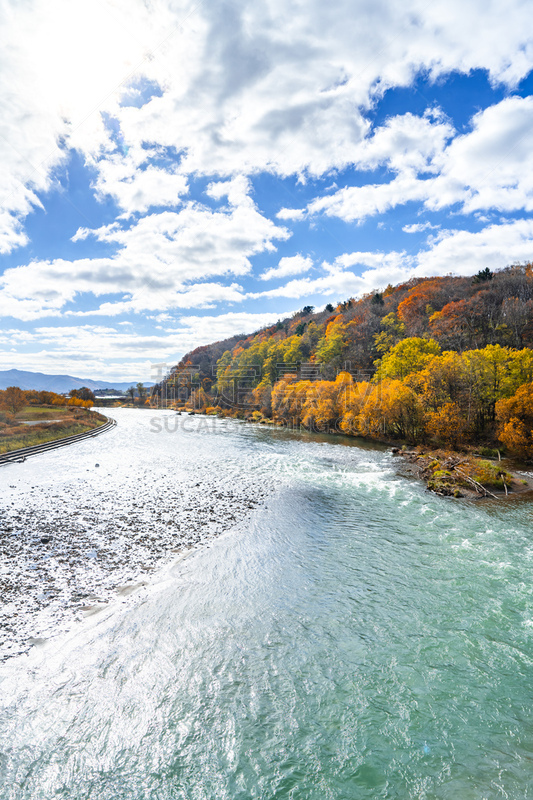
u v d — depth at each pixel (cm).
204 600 1454
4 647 1155
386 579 1630
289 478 3397
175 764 844
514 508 2580
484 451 4238
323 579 1625
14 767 823
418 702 1018
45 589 1484
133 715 959
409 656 1180
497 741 909
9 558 1734
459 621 1345
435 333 8400
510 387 4625
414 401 5069
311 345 13112
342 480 3325
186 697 1018
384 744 902
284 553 1869
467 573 1675
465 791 791
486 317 8425
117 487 3056
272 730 932
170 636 1247
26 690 1012
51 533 2044
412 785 805
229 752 875
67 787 788
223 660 1152
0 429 5775
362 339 10988
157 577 1609
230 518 2341
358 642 1242
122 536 2020
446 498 2798
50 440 5597
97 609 1372
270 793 785
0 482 3238
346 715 977
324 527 2217
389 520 2342
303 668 1129
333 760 862
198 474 3562
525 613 1386
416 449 4684
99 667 1103
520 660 1161
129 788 790
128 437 6631
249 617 1360
